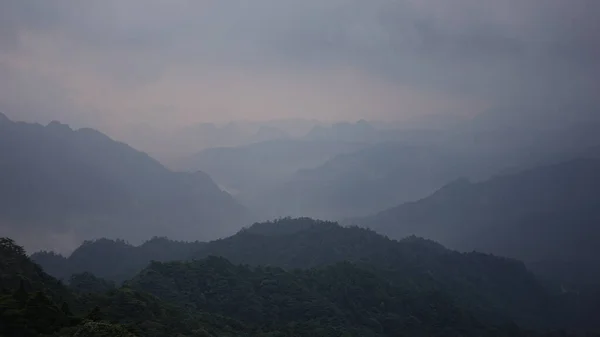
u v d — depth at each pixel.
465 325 123.38
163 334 71.44
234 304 104.06
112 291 83.38
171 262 114.81
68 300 75.19
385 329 113.69
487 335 122.75
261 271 124.00
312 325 99.62
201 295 104.25
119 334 56.16
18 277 72.44
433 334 116.19
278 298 109.19
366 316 114.75
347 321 107.00
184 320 80.25
